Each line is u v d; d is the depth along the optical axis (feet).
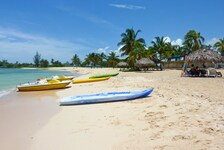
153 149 18.33
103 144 20.80
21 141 23.80
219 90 49.32
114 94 42.32
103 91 57.77
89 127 26.40
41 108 41.45
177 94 42.96
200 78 82.58
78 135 23.94
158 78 87.92
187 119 24.66
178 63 212.43
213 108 28.32
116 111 33.06
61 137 23.95
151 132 22.20
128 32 173.78
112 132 23.73
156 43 197.36
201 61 89.45
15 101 51.65
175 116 26.40
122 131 23.67
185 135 20.26
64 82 72.84
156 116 27.55
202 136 19.67
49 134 25.38
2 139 24.67
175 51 221.25
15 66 544.21
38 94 62.75
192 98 36.96
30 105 45.52
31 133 26.27
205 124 22.47
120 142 20.76
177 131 21.50
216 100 35.83
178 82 68.90
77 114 33.81
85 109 36.83
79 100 41.63
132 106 35.27
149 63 156.76
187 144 18.44
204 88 53.21
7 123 31.42
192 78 83.10
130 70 176.14
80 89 67.46
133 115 29.50
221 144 17.84
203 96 40.29
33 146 22.13
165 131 21.95
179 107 30.53
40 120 32.17
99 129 25.21
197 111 27.48
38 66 522.06
